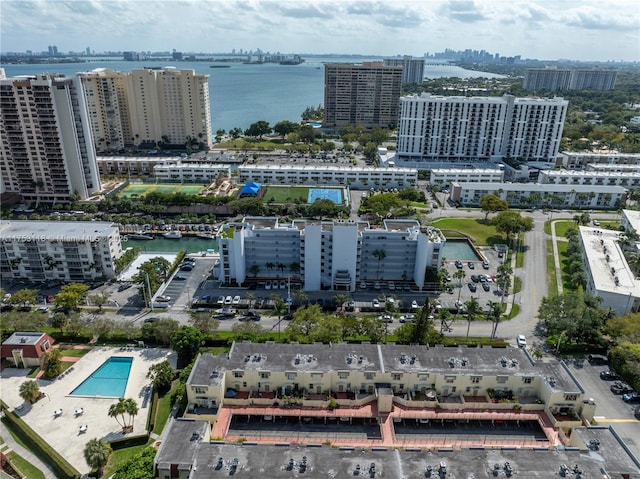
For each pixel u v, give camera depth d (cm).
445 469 8794
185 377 12138
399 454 9150
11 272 18762
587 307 15112
